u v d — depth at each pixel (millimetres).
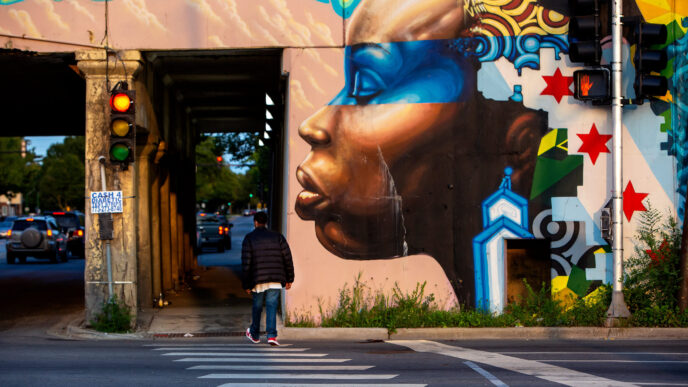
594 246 12648
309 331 11953
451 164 12695
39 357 9391
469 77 12734
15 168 103438
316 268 12680
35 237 31250
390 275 12680
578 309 12227
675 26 12695
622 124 12711
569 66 12711
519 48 12711
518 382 7410
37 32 12547
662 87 12078
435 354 9758
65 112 21406
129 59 12562
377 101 12727
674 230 12586
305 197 12727
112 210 12445
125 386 7199
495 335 11891
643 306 12273
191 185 23609
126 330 12398
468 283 12641
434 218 12688
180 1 12656
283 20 12688
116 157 11930
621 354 9695
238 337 12164
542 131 12695
